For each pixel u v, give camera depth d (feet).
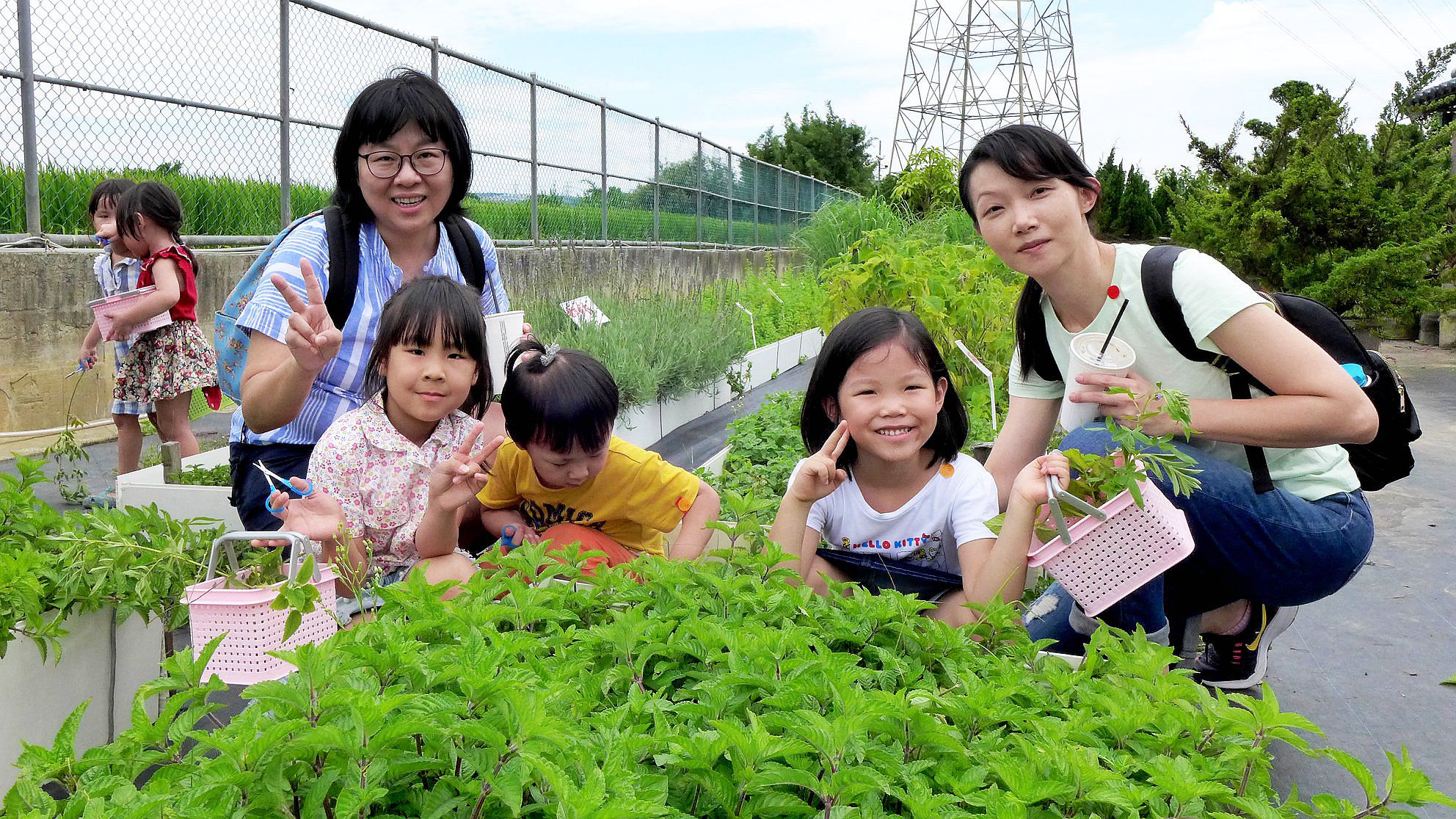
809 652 6.20
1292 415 9.11
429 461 11.25
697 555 11.62
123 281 21.07
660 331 29.14
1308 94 46.88
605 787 4.14
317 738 4.33
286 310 11.40
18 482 10.96
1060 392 11.62
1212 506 9.70
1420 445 27.25
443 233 13.01
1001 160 9.63
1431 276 51.16
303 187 33.24
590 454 10.96
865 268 20.01
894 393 9.89
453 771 4.63
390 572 11.30
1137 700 5.76
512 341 13.15
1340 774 10.27
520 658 6.31
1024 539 8.63
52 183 28.35
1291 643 13.85
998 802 4.50
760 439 18.94
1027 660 7.26
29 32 25.57
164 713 5.06
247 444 12.14
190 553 9.77
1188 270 9.56
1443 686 12.41
